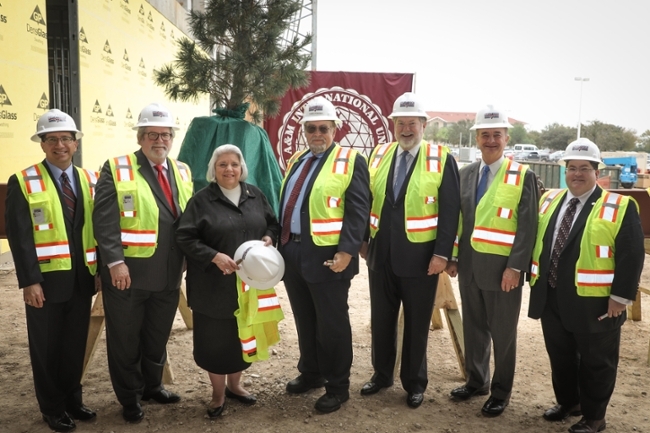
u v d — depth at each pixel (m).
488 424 3.75
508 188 3.75
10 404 3.94
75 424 3.66
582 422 3.64
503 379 3.85
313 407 3.95
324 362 3.91
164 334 3.85
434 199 3.83
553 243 3.66
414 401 3.95
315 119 3.78
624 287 3.37
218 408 3.79
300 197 3.87
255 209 3.80
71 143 3.52
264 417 3.79
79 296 3.56
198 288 3.67
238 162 3.67
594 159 3.51
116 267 3.41
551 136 70.31
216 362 3.70
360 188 3.78
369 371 4.63
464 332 4.13
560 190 3.84
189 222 3.62
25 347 4.98
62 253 3.42
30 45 7.53
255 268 3.50
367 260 4.13
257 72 5.77
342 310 3.86
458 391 4.11
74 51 8.70
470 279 3.91
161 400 3.98
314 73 10.24
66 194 3.53
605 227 3.46
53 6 10.49
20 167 7.34
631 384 4.44
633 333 5.71
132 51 11.31
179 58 6.02
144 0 12.00
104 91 9.86
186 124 16.17
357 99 10.34
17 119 7.23
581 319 3.48
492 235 3.76
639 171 27.95
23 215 3.36
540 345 5.29
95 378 4.41
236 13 5.75
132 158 3.63
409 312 3.93
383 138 10.45
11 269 7.61
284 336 5.41
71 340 3.62
